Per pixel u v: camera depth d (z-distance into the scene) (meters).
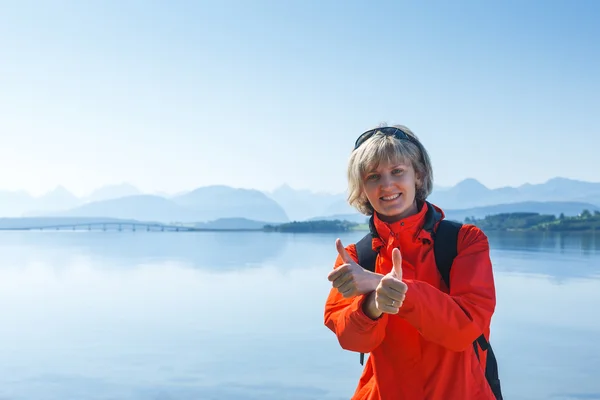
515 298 20.06
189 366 10.93
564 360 11.27
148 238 111.88
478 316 2.31
